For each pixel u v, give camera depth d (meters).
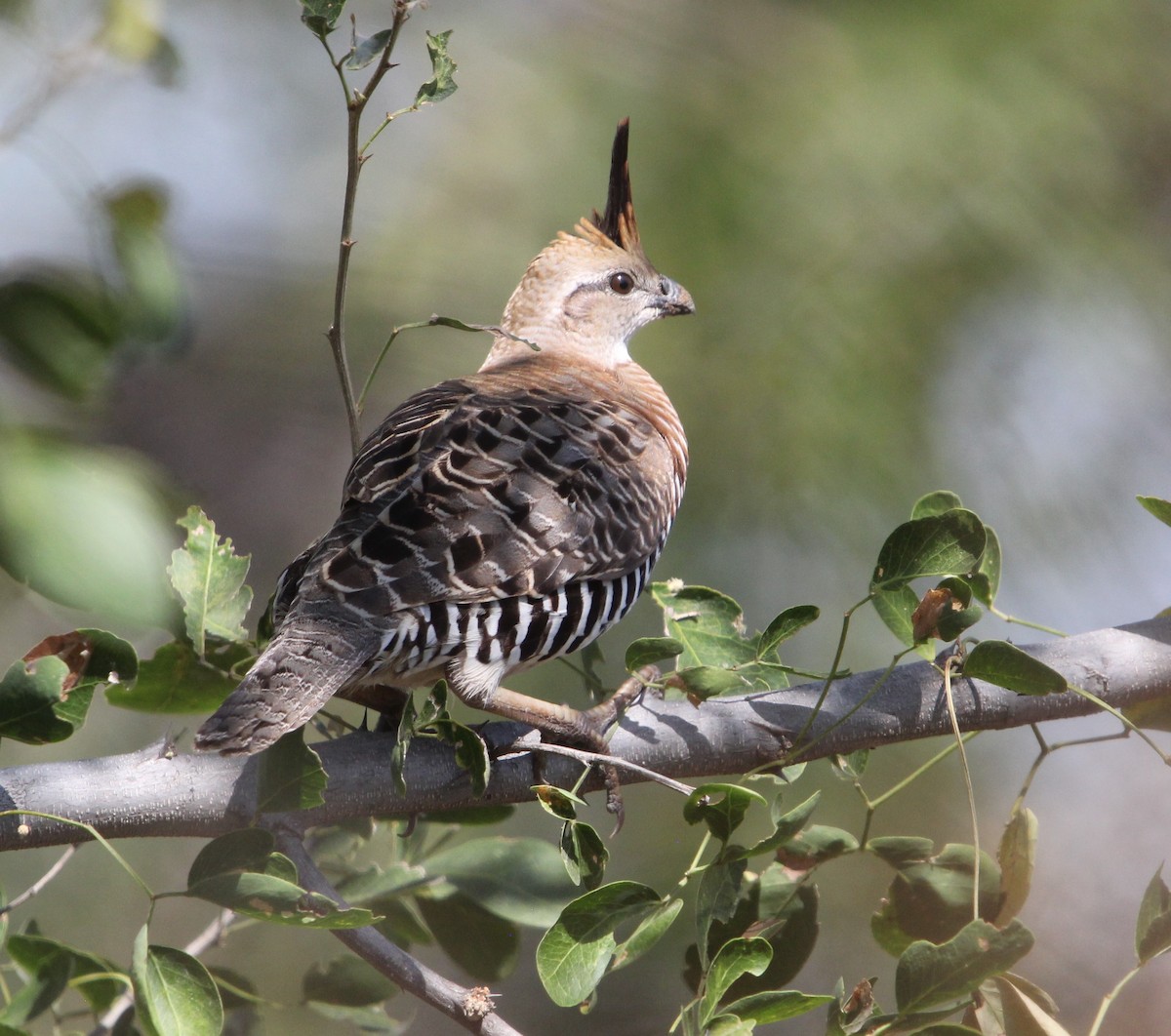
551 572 8.63
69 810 6.97
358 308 13.26
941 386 11.13
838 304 11.10
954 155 11.11
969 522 7.34
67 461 5.63
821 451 10.95
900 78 11.26
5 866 14.33
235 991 8.24
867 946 12.65
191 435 19.33
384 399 13.52
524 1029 13.75
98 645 7.04
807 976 12.73
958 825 12.07
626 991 12.76
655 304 11.66
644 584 9.58
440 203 13.10
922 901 7.79
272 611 8.54
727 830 6.96
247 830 6.61
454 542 8.33
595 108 12.55
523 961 14.24
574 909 6.63
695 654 8.16
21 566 5.41
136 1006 6.25
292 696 7.30
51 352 6.94
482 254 12.88
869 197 11.13
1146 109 11.40
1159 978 13.30
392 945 6.89
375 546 8.20
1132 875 13.91
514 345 11.98
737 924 7.68
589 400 9.96
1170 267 11.64
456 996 6.77
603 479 9.20
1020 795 7.75
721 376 11.24
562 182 12.74
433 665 8.35
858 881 12.30
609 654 12.30
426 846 9.63
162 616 7.77
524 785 8.05
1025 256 11.00
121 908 14.41
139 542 5.57
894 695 8.03
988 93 11.18
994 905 7.74
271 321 16.27
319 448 20.06
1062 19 11.44
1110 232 11.27
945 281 11.09
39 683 6.74
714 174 11.55
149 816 7.10
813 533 11.02
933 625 7.51
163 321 7.11
